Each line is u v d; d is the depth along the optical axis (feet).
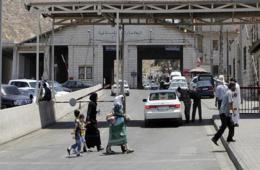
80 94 147.02
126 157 55.16
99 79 276.21
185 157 54.08
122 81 120.06
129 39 274.57
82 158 55.52
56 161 53.57
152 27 274.16
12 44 260.62
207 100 166.81
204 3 97.91
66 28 276.21
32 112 87.97
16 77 261.44
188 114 95.71
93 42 276.41
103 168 47.67
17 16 315.99
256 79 143.13
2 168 49.29
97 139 62.08
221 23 111.55
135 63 275.59
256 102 112.78
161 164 49.47
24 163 52.60
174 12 99.55
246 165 43.37
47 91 104.53
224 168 46.85
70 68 277.44
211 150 59.47
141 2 98.12
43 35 259.60
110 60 282.97
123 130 58.75
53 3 99.91
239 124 81.30
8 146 68.95
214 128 85.15
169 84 201.57
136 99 174.81
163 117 89.61
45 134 83.46
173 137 73.92
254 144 57.16
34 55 275.80
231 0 97.40
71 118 114.32
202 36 306.14
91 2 98.73
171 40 274.57
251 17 113.80
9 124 74.90
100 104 150.20
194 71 247.50
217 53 328.90
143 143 67.41
